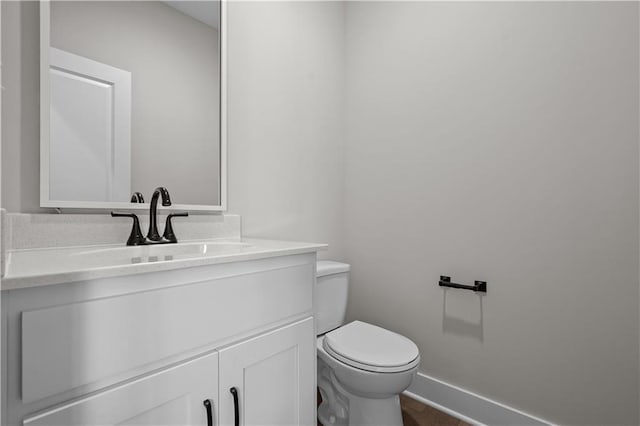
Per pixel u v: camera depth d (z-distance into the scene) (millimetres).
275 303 965
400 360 1175
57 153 984
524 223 1352
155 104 1200
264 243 1218
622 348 1146
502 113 1413
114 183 1099
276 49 1631
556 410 1274
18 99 925
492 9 1450
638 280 1118
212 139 1355
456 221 1547
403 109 1755
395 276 1775
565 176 1257
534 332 1326
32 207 950
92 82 1057
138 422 662
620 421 1148
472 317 1496
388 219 1810
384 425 1233
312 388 1102
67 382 569
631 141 1130
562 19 1270
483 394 1460
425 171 1659
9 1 913
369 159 1905
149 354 677
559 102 1272
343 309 1646
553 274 1284
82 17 1039
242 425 858
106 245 1050
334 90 1958
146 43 1182
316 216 1836
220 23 1380
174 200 1242
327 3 1919
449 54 1582
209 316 788
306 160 1779
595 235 1195
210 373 784
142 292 669
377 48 1880
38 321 542
